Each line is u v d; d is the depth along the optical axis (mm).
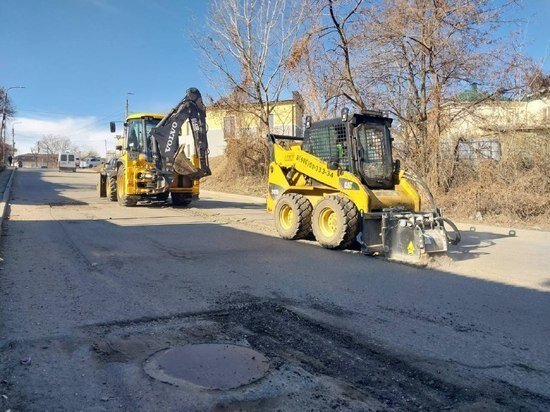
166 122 16219
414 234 8469
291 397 3566
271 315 5441
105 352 4309
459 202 15797
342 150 10055
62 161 53938
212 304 5777
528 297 6449
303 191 11008
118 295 6047
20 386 3643
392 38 16891
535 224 14109
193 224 12891
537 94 16281
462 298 6332
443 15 15859
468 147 16984
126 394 3557
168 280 6848
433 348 4590
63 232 10844
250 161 28953
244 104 24797
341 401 3531
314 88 21062
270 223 13445
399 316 5523
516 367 4211
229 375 3891
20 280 6637
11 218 13117
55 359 4137
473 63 16375
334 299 6129
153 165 16562
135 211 15758
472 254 9531
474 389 3783
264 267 7887
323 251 9516
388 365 4188
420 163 17484
